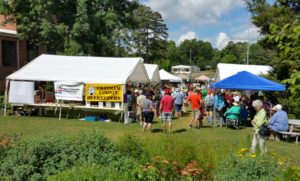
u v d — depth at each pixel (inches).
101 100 462.3
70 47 779.4
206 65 4815.5
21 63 883.4
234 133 375.2
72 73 496.4
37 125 401.1
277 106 351.3
